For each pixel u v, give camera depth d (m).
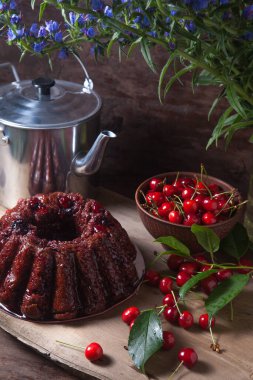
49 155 1.34
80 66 1.48
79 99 1.37
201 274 1.15
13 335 1.15
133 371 1.09
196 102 1.42
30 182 1.37
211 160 1.48
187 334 1.16
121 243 1.25
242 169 1.46
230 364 1.10
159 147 1.50
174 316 1.16
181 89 1.42
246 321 1.18
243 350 1.13
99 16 1.05
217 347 1.12
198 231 1.18
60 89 1.38
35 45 1.17
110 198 1.46
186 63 1.38
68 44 1.18
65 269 1.16
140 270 1.26
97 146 1.31
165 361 1.11
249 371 1.09
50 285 1.17
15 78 1.49
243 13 1.03
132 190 1.53
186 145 1.48
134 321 1.11
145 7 1.04
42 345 1.13
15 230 1.20
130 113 1.49
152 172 1.54
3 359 1.13
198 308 1.20
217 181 1.31
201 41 1.07
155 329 1.10
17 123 1.31
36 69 1.52
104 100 1.50
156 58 1.40
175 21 1.03
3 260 1.19
